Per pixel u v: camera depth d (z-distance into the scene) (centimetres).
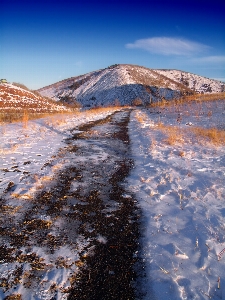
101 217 425
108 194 517
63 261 316
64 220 411
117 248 346
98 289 276
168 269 305
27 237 361
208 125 1235
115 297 267
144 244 355
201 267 306
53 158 746
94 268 307
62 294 267
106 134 1209
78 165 697
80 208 453
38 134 1095
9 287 272
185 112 1761
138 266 313
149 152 826
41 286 275
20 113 2209
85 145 950
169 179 584
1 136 984
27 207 446
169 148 861
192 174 610
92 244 352
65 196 498
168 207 461
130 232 384
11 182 541
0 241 349
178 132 1100
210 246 341
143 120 1708
